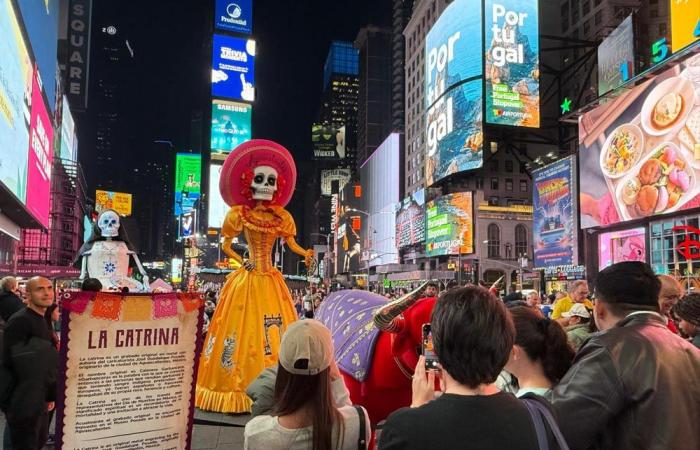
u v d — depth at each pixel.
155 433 2.96
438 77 73.50
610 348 2.40
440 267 70.50
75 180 58.88
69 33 65.75
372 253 102.50
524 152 70.06
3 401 4.57
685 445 2.23
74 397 2.72
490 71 65.31
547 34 70.31
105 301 2.82
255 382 3.24
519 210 64.69
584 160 35.53
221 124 109.19
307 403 2.41
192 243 35.44
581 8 65.88
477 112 64.94
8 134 19.34
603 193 33.47
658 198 28.66
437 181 72.31
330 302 5.44
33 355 4.59
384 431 1.84
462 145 66.62
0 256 27.17
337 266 124.62
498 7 65.88
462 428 1.73
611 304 2.72
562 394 2.38
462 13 68.06
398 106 116.31
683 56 27.55
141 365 2.94
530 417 1.82
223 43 111.81
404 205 83.69
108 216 9.41
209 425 6.27
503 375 3.62
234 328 6.80
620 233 33.06
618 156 32.09
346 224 121.06
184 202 172.50
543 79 69.94
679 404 2.27
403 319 3.66
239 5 113.69
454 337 1.84
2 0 17.86
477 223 63.62
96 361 2.79
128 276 9.46
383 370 3.93
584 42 63.78
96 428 2.78
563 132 69.62
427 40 78.50
